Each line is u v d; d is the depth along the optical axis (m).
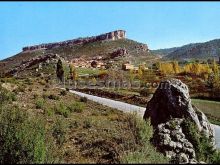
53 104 33.59
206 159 14.89
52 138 16.56
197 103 57.94
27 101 33.16
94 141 16.55
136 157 11.74
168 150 14.56
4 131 14.61
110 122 22.77
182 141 15.07
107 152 14.91
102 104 39.03
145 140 14.70
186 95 17.97
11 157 13.29
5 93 31.30
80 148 16.08
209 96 68.31
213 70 129.12
